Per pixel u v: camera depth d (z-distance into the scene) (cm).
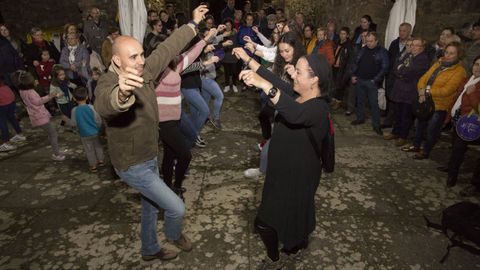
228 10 1040
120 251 290
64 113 565
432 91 425
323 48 670
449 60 412
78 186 395
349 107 636
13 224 328
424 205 359
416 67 466
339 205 356
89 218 336
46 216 340
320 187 390
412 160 460
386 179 410
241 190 381
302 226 228
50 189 389
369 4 689
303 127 206
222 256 284
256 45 424
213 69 523
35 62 634
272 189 221
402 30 537
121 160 215
